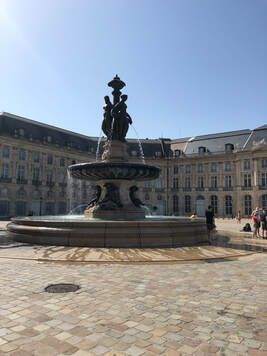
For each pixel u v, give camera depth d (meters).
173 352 4.54
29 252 12.05
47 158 67.88
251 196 70.69
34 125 67.81
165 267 10.14
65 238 13.62
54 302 6.60
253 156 70.19
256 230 22.03
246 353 4.54
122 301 6.74
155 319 5.77
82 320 5.67
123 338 4.97
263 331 5.31
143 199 79.62
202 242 15.68
